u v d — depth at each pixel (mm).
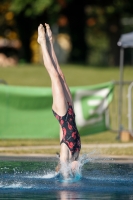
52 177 19125
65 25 94375
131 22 107125
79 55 91688
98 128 31391
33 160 23328
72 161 19234
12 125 30109
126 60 92000
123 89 44719
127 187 17359
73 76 61656
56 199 15297
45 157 24281
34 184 17781
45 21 83250
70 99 19828
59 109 19406
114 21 84438
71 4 84500
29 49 85625
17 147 28469
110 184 17922
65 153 19156
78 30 89625
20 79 59312
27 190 16703
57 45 106750
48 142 30859
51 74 19891
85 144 30109
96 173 20062
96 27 111250
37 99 30188
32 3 77062
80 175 19234
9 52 87625
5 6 82750
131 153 25891
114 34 84562
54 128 30422
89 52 130750
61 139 19391
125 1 82000
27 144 29750
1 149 27219
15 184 17719
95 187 17328
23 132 30203
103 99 31375
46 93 30281
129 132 32031
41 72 62781
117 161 23359
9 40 90188
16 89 30062
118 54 84562
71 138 19188
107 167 21578
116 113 39656
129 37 30969
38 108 30281
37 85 57156
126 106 41125
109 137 33625
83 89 30922
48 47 20344
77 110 30859
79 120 30906
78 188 17109
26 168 21047
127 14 85188
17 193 16188
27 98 30141
